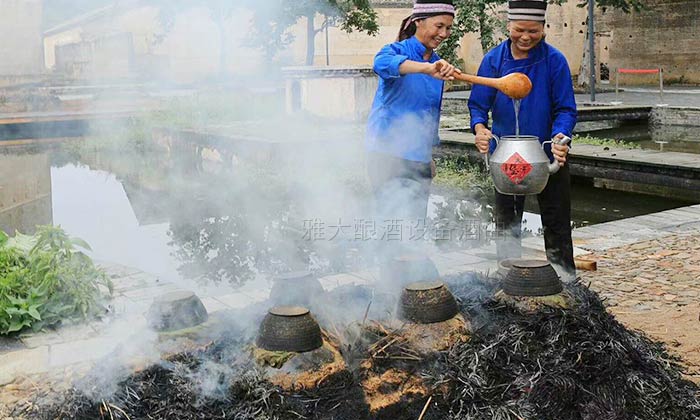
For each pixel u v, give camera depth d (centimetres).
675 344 361
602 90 2367
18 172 1177
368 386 227
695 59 2681
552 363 239
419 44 371
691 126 1673
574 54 2812
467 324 247
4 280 409
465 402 229
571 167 1041
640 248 580
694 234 623
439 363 235
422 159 401
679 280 495
